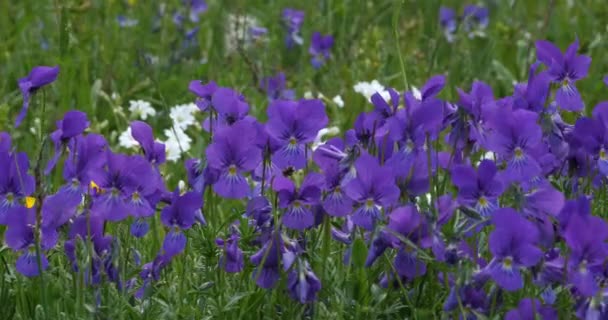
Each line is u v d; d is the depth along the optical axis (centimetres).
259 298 706
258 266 670
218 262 711
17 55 1330
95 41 1382
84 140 679
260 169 704
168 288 718
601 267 619
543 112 728
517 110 677
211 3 1686
